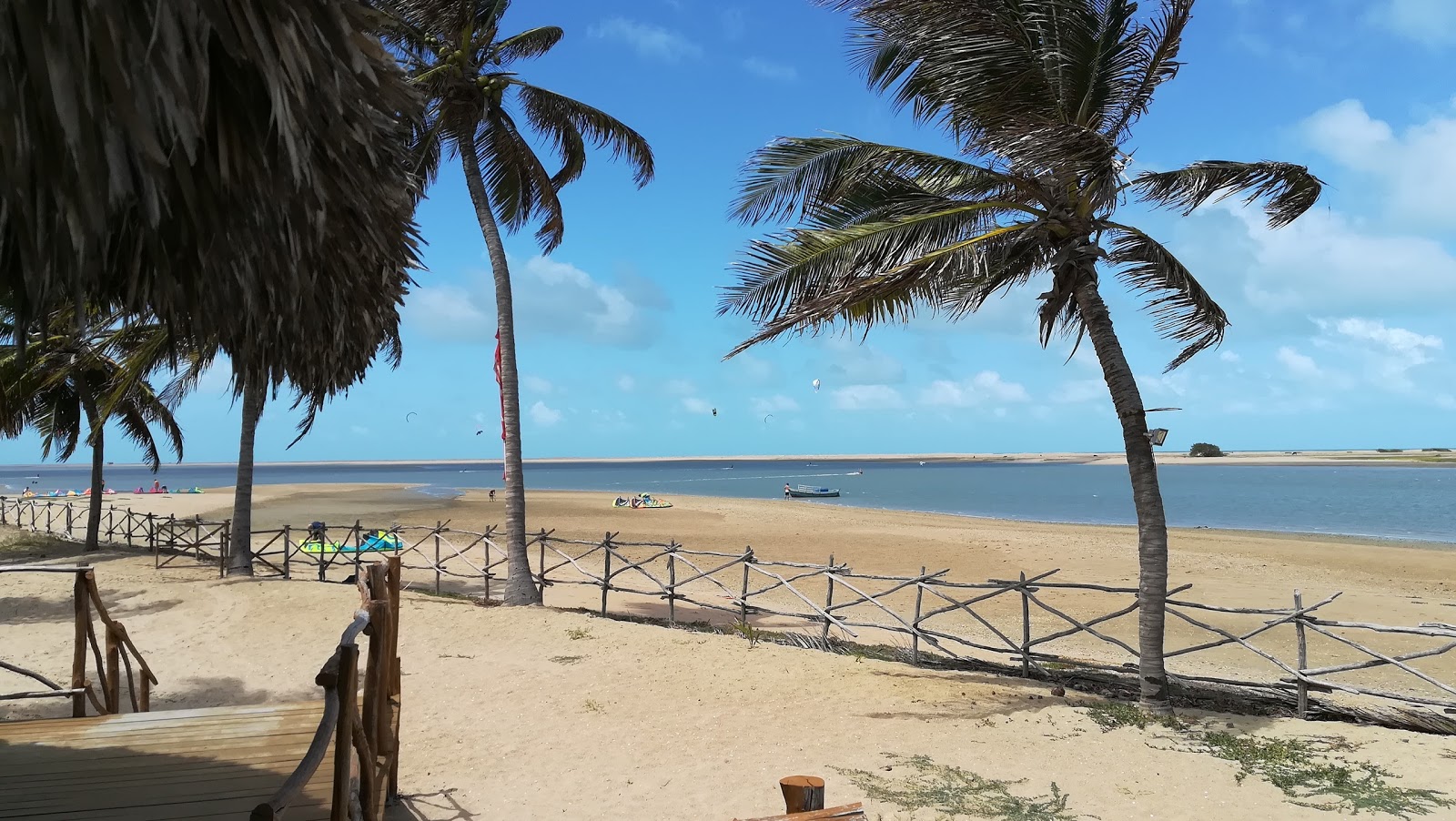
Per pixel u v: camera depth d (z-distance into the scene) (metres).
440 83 11.65
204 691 7.78
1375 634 11.88
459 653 9.05
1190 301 8.11
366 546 16.80
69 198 1.90
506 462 12.37
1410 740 6.29
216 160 2.37
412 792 5.33
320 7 2.46
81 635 5.03
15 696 4.80
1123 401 7.34
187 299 2.81
